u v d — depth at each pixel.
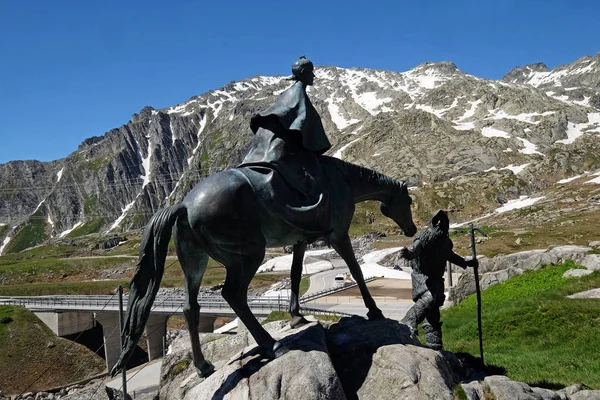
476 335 17.47
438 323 10.27
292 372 7.58
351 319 10.18
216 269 83.81
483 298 24.12
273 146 8.62
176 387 9.82
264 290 64.56
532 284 24.16
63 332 55.28
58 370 50.38
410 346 8.62
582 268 24.67
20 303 60.84
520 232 74.00
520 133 171.38
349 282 56.91
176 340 14.88
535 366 12.56
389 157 172.25
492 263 32.41
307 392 7.22
